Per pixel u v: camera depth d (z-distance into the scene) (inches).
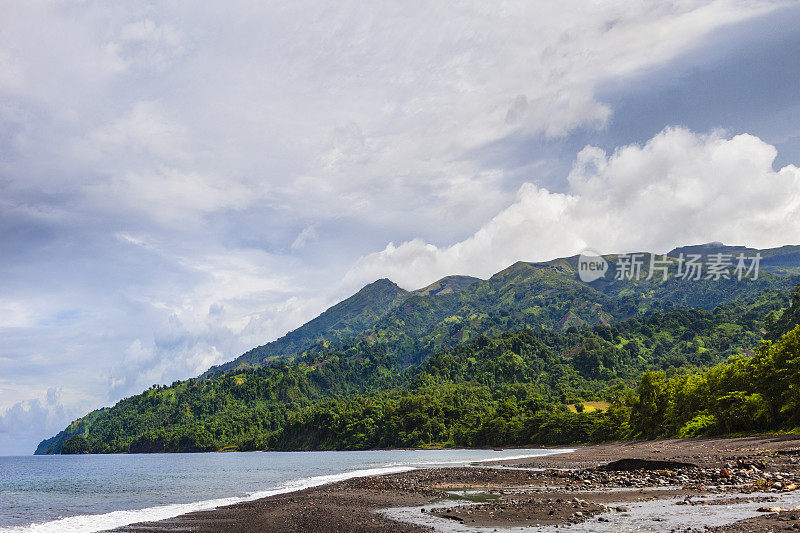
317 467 4404.5
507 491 1713.8
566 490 1635.1
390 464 4370.1
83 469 5698.8
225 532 1149.1
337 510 1395.2
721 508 1039.0
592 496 1422.2
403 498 1656.0
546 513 1139.3
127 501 2022.6
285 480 2930.6
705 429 4490.7
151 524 1327.5
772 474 1576.0
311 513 1349.7
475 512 1214.9
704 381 4972.9
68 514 1636.3
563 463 3206.2
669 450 3467.0
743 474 1604.3
